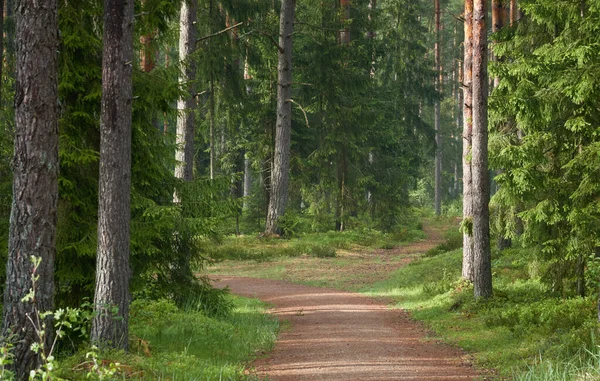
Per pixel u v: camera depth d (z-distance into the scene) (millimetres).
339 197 41500
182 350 11906
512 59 19984
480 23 17875
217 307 16422
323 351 12992
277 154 36594
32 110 8273
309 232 40625
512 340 13188
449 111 76938
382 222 45312
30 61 8281
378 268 30328
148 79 12789
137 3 13148
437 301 19531
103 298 10617
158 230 13000
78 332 11539
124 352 10359
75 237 11945
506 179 16547
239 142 42906
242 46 35281
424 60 55250
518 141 18656
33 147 8266
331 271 29500
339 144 41125
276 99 40406
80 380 8727
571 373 8961
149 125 13586
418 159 52406
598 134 14805
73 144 11859
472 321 16000
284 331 15734
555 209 15734
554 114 15914
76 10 12078
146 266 14172
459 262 26469
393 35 52844
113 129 10734
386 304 20875
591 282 14633
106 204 10703
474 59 18094
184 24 22234
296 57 41000
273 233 36750
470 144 21734
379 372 10977
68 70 11844
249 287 25250
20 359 8078
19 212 8234
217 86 35969
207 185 15000
